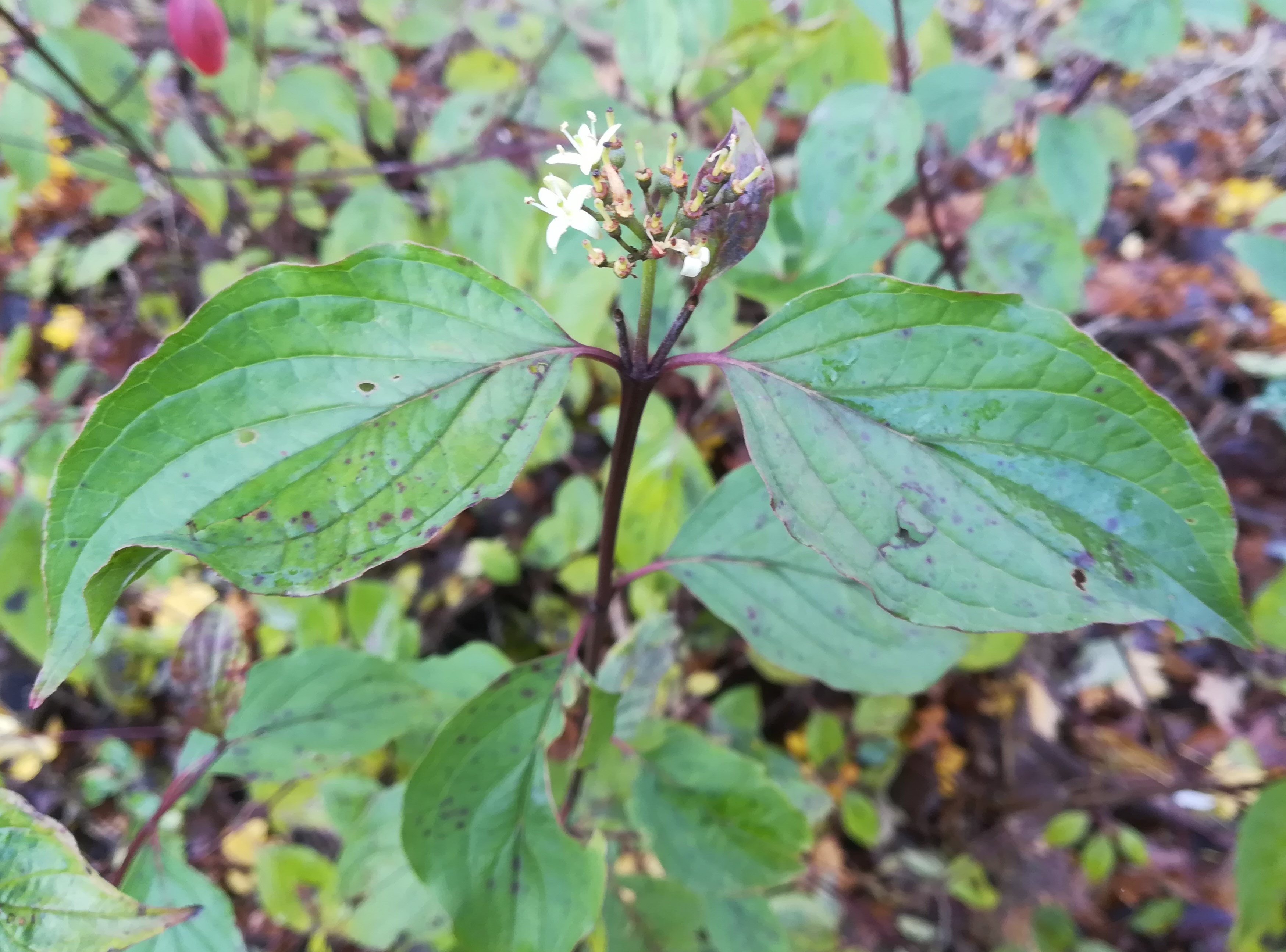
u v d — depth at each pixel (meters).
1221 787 0.29
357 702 0.22
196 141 0.33
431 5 0.36
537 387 0.13
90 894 0.12
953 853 0.36
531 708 0.17
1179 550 0.12
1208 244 0.48
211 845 0.32
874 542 0.12
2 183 0.33
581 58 0.35
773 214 0.23
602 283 0.27
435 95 0.47
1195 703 0.38
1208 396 0.44
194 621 0.20
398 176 0.44
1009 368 0.13
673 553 0.20
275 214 0.43
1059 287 0.24
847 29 0.25
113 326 0.46
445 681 0.26
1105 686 0.39
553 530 0.35
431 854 0.16
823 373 0.13
